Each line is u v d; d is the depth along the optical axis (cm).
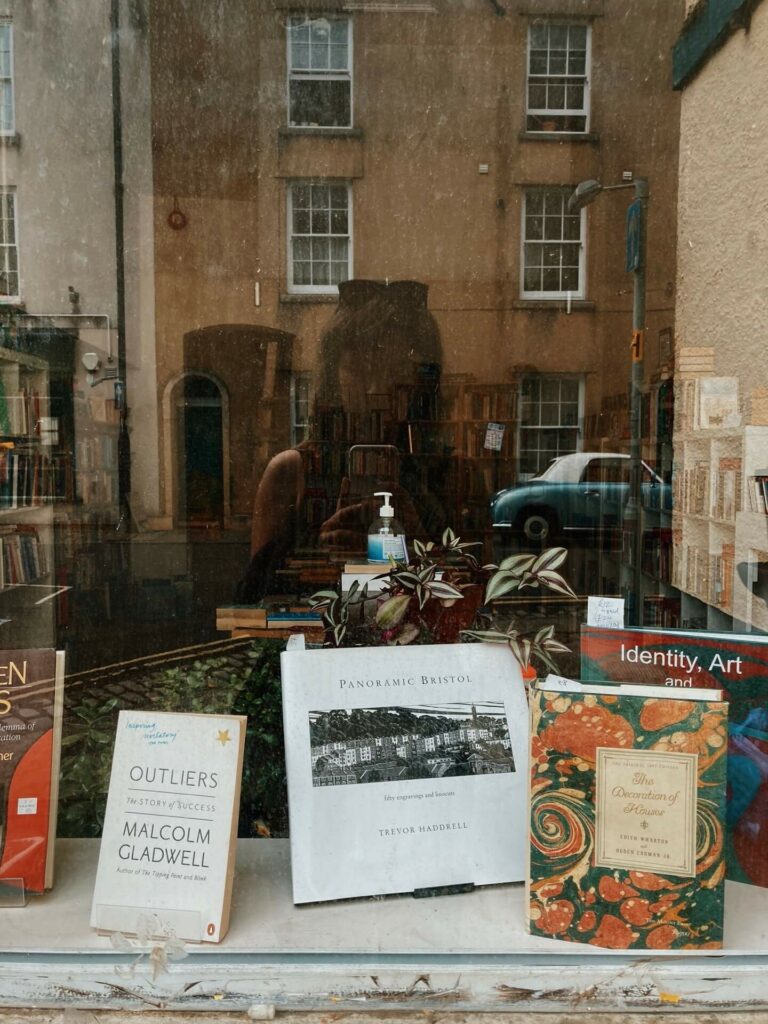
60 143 449
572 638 136
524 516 441
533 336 500
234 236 544
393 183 502
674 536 221
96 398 510
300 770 120
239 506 519
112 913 112
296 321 540
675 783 106
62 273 498
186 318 549
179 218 531
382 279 520
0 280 436
